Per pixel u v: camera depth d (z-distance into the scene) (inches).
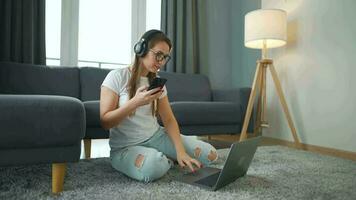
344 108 82.2
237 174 50.3
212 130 90.4
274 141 108.3
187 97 111.3
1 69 84.4
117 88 52.4
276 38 90.3
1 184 47.2
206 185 46.7
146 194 42.9
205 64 128.3
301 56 97.3
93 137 72.2
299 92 97.9
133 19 122.7
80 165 61.1
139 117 54.8
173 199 41.0
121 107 47.7
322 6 89.6
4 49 93.7
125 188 45.6
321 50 89.7
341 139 83.1
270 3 113.6
